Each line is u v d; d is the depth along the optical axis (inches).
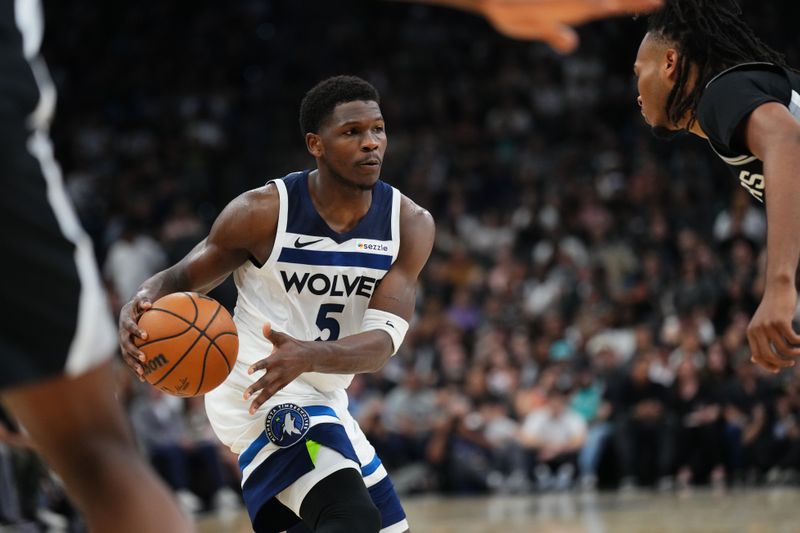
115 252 644.1
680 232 650.2
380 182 171.2
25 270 78.5
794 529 312.0
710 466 509.4
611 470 522.0
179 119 899.4
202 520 419.5
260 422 163.0
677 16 132.0
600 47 875.4
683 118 135.6
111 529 80.5
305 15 996.6
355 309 168.4
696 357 520.4
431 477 523.5
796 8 807.1
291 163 872.9
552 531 338.3
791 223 107.9
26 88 80.4
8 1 82.3
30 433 82.2
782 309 106.3
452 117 867.4
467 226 714.2
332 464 157.9
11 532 350.9
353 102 161.3
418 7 970.7
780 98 119.7
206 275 162.9
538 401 534.9
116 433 82.7
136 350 146.4
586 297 602.5
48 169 81.2
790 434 492.7
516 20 159.3
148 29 992.9
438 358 563.2
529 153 793.6
